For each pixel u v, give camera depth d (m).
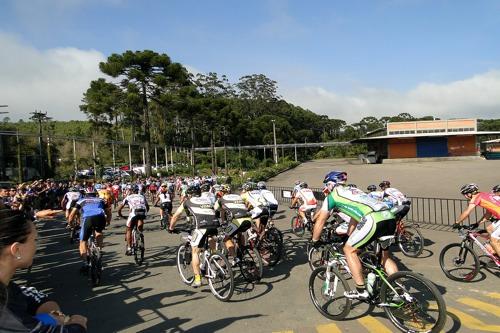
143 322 4.87
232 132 66.25
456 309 4.71
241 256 6.33
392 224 4.30
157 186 23.17
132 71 31.61
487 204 5.66
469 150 56.91
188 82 39.22
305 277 6.44
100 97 32.09
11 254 1.58
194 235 5.91
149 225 14.17
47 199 16.09
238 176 39.00
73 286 6.61
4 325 1.49
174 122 73.06
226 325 4.62
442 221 10.59
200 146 85.62
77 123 94.25
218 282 5.66
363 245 4.31
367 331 4.25
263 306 5.21
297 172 45.06
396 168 41.66
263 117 97.62
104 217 6.83
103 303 5.68
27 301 2.05
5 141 24.47
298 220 10.40
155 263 8.07
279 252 7.31
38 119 40.12
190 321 4.81
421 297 4.01
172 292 6.03
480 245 5.89
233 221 6.16
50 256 9.23
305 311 4.95
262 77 111.31
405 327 4.18
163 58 32.91
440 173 32.31
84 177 34.44
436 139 57.66
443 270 6.10
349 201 4.49
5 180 22.73
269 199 8.42
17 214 1.65
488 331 4.05
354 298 4.44
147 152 35.47
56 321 1.66
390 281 4.20
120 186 23.47
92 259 6.59
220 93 93.62
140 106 38.19
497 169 33.69
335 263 4.80
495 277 5.91
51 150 32.09
